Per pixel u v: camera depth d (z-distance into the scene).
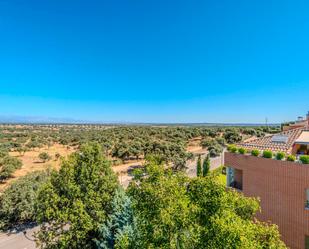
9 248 26.52
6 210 30.42
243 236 9.06
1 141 103.88
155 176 11.30
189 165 65.88
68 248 18.67
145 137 98.56
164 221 9.86
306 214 16.34
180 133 110.81
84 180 19.55
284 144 21.41
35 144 95.44
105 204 19.72
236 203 12.16
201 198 10.48
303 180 16.48
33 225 31.56
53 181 19.83
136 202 11.34
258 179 19.28
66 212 18.48
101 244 17.78
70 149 93.56
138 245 11.55
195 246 9.86
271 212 18.30
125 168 63.47
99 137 102.75
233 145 22.75
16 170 60.81
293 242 17.02
